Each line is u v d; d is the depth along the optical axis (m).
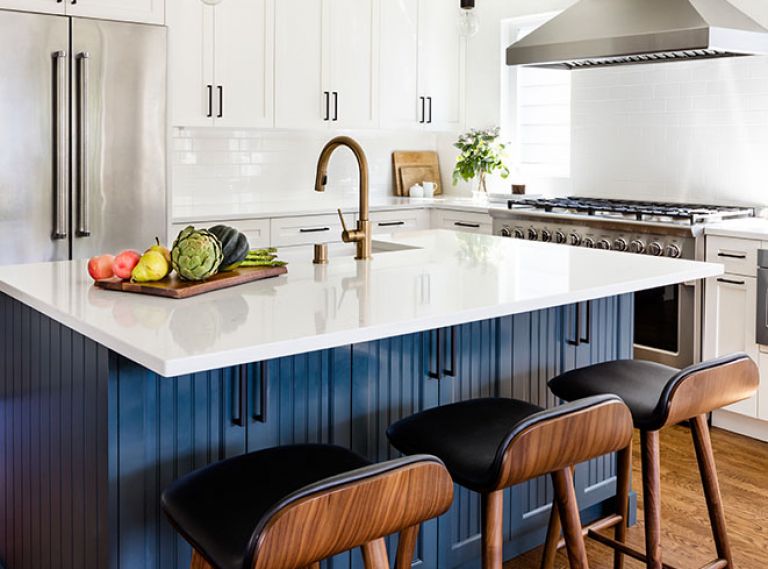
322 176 2.71
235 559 1.38
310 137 5.57
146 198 4.09
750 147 4.37
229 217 4.54
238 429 1.98
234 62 4.64
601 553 2.76
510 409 2.07
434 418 2.01
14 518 2.49
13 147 3.69
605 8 4.18
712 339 3.90
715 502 2.24
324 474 1.68
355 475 1.34
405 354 2.30
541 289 2.23
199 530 1.48
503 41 5.67
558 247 3.15
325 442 2.15
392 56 5.39
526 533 2.73
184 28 4.40
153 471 1.85
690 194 4.67
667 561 2.69
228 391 1.96
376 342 2.23
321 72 5.02
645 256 2.88
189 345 1.61
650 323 4.16
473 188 5.95
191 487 1.63
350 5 5.12
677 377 1.95
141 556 1.86
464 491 2.49
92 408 1.86
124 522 1.82
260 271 2.38
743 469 3.48
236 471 1.69
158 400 1.85
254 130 5.30
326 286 2.28
